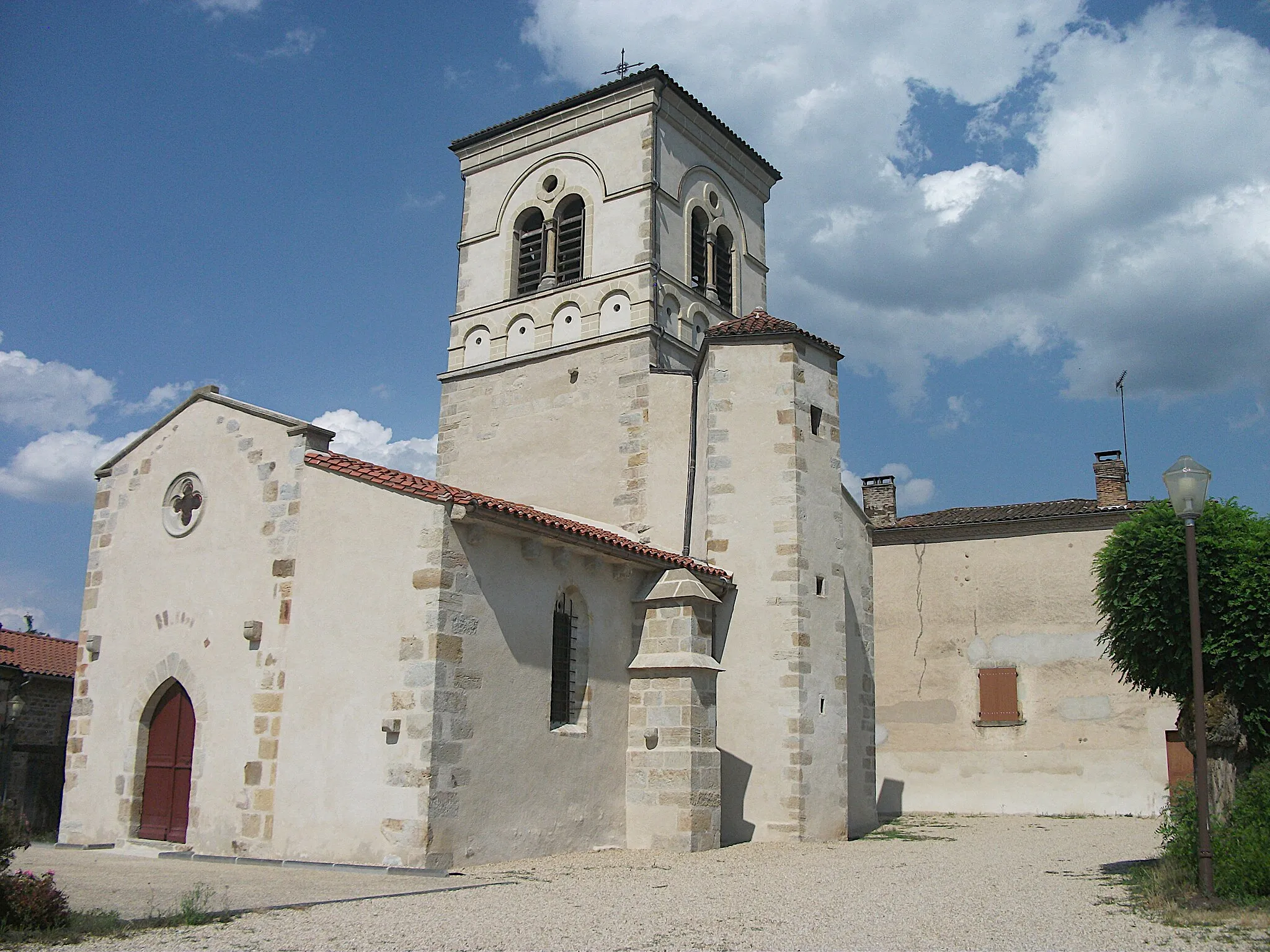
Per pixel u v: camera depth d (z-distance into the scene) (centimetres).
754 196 3222
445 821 1477
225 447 1862
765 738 1978
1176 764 2656
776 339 2181
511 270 2923
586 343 2683
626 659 1919
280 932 999
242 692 1702
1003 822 2534
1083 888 1348
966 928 1064
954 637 2922
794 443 2114
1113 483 2953
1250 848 1204
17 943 927
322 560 1669
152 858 1673
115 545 1988
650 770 1855
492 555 1633
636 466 2509
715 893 1289
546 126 2961
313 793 1570
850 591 2452
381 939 977
